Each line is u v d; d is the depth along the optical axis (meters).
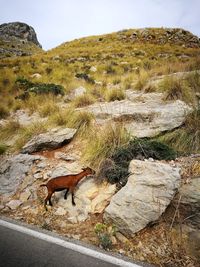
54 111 8.36
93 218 3.79
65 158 5.43
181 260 3.02
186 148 5.20
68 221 3.79
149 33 33.81
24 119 8.66
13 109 10.25
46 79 15.05
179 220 3.51
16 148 6.21
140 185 3.85
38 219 3.87
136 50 26.38
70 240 3.38
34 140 6.02
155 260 3.04
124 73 15.90
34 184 4.72
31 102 10.14
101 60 22.33
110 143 5.29
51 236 3.46
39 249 3.18
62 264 2.93
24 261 2.97
